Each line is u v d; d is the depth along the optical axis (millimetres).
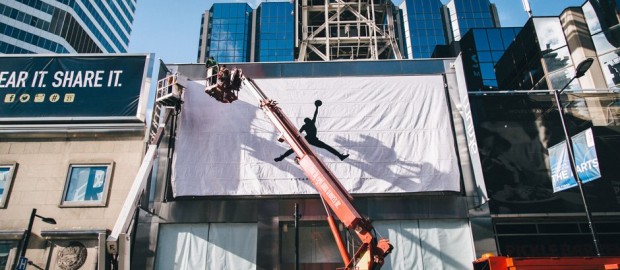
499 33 60156
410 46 95188
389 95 20891
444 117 20422
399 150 19766
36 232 18328
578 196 19484
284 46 95062
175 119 20500
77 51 94438
